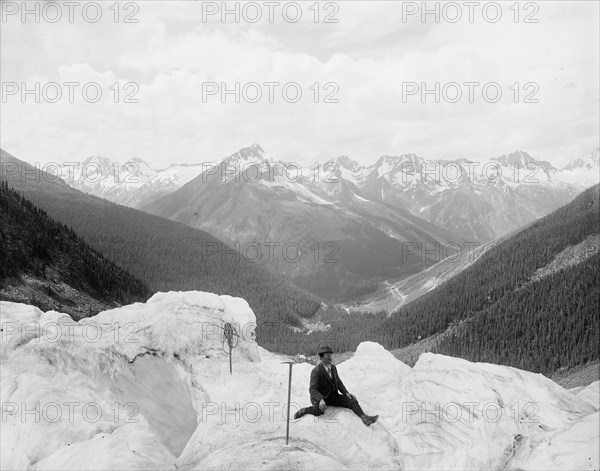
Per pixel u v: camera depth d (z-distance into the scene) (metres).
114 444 11.79
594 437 9.30
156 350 16.92
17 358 15.95
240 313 19.72
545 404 13.00
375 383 17.02
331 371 12.89
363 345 19.02
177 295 18.73
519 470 9.66
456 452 11.66
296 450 11.19
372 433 12.20
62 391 14.73
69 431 12.95
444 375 14.75
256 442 11.90
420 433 13.20
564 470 9.14
